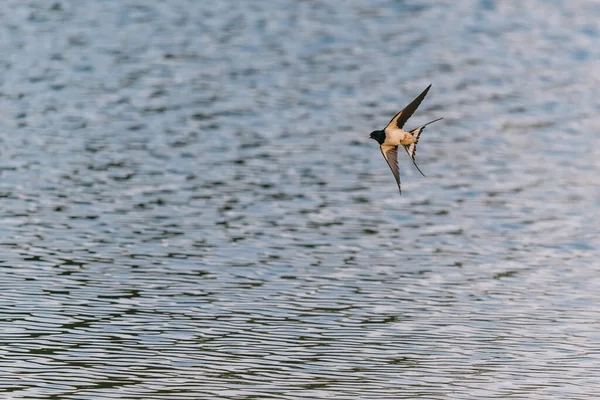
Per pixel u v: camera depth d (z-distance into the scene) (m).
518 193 42.44
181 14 69.31
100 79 56.03
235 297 30.45
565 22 72.94
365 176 43.78
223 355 26.30
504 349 27.36
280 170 43.97
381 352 26.91
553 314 30.03
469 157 47.53
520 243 36.50
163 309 29.30
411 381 25.16
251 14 70.19
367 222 38.16
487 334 28.34
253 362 25.94
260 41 64.44
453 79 60.19
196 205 39.00
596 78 61.75
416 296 31.19
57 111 50.56
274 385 24.59
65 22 66.31
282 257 34.09
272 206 39.41
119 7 70.19
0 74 55.91
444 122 53.03
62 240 34.69
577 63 64.69
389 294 31.27
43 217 36.94
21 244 34.16
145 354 26.16
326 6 73.12
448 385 24.97
